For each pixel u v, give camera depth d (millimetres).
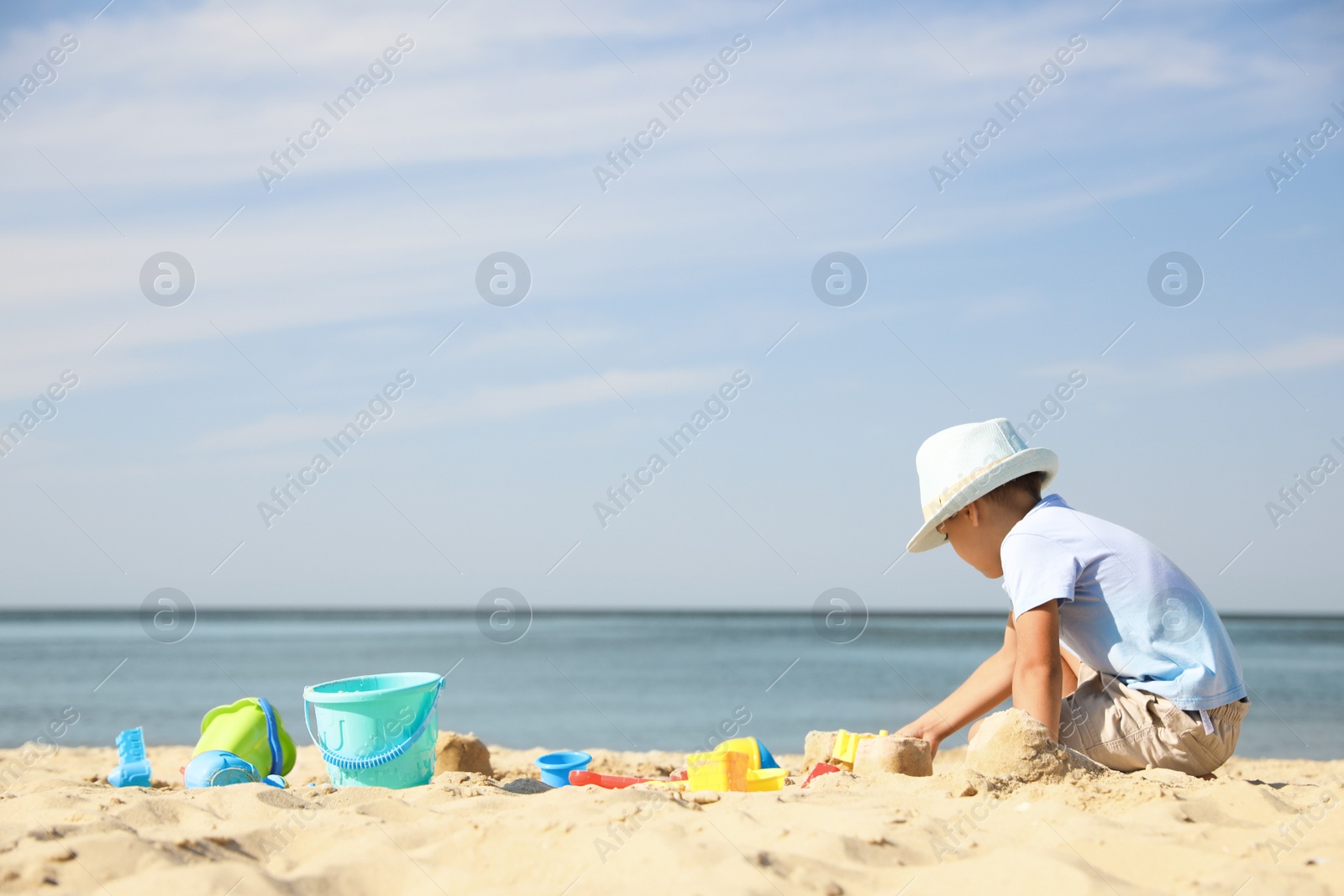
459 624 78562
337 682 3250
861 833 1901
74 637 49531
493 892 1672
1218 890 1537
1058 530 2631
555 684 23359
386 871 1798
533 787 3086
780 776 2912
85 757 5297
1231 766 4551
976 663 30109
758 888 1588
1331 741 11258
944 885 1621
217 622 86438
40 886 1665
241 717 3336
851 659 32031
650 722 14992
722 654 35375
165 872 1713
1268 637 49812
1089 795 2211
